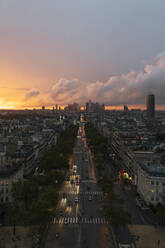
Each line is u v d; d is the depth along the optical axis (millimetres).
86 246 152125
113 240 159750
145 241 159250
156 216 175375
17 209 188875
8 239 159625
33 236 158875
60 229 173375
